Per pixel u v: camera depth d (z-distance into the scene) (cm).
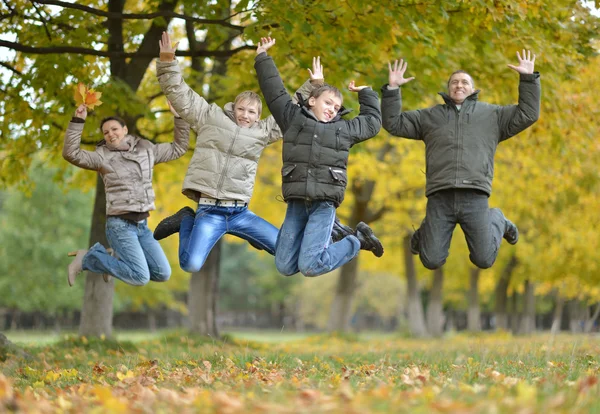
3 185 2988
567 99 2733
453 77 1552
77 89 1445
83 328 2886
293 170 1349
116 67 2811
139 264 1477
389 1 2031
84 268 1505
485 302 11381
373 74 2477
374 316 14700
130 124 2825
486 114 1539
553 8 2269
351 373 1509
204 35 3525
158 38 2727
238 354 1941
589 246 4784
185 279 8925
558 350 2234
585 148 3038
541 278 5956
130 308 11919
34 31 2430
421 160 4447
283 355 1945
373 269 7369
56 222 7544
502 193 4216
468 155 1520
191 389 1134
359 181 4872
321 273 1357
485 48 2283
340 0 2062
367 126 1391
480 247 1551
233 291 14925
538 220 5019
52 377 1533
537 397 921
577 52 2439
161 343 3266
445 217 1555
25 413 901
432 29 2162
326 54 2230
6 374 1634
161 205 4472
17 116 2522
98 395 1009
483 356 1748
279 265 1375
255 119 1448
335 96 1388
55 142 2798
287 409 834
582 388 974
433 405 834
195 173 1433
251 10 2047
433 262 1559
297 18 1997
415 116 1577
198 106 1441
